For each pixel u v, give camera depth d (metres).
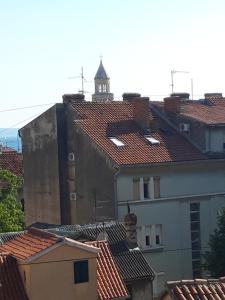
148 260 61.62
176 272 63.22
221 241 56.22
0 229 61.47
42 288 38.41
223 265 55.66
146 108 67.75
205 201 65.38
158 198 62.59
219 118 68.88
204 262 62.00
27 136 74.25
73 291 39.16
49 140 70.44
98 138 63.84
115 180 60.50
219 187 66.19
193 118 67.19
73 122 67.31
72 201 68.19
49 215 71.19
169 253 62.88
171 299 26.31
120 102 71.56
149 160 61.72
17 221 67.81
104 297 39.62
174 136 67.81
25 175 75.00
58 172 69.06
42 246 39.56
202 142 66.38
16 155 103.19
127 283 45.69
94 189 63.66
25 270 38.50
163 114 71.50
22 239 43.00
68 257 39.09
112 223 54.25
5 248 42.56
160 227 62.81
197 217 65.06
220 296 26.62
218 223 58.78
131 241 50.34
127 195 61.06
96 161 63.22
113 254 48.12
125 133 65.75
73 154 67.50
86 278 39.59
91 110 68.50
